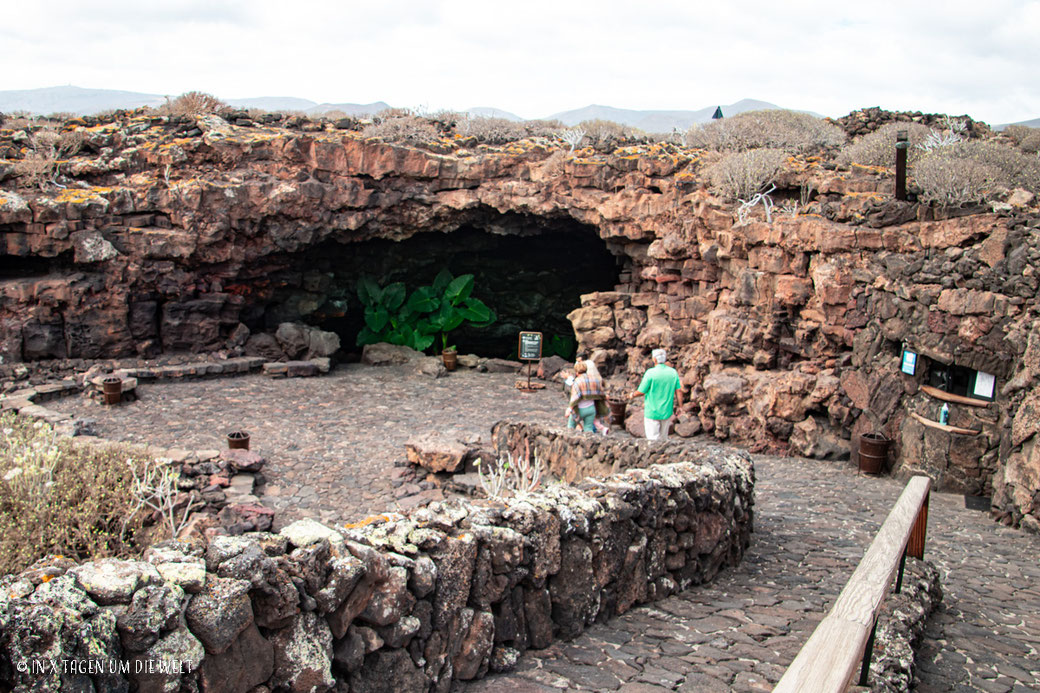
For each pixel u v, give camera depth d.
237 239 19.95
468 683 4.18
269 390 18.48
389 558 3.77
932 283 11.77
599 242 23.92
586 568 5.14
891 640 4.64
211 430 14.83
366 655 3.66
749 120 20.03
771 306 14.64
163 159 19.67
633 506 5.66
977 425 11.01
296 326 21.25
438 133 22.53
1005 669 4.82
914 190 13.15
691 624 5.30
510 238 24.17
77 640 2.62
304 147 20.22
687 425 15.38
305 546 3.47
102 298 18.50
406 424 16.00
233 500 10.59
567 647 4.84
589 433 9.91
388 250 23.53
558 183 20.41
